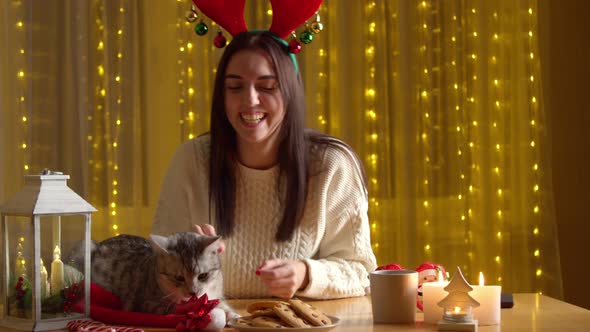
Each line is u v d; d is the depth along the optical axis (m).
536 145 3.45
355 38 3.41
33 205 1.34
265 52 1.73
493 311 1.40
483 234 3.46
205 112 3.34
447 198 3.46
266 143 1.82
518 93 3.47
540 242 3.45
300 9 1.80
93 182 3.27
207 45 3.34
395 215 3.45
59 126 3.22
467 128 3.47
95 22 3.26
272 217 1.87
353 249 1.88
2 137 3.17
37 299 1.35
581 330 1.35
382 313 1.44
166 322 1.38
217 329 1.34
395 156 3.45
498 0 3.47
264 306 1.38
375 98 3.41
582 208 3.51
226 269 1.87
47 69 3.21
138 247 1.73
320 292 1.74
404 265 3.42
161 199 1.95
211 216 1.89
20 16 3.20
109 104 3.26
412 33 3.42
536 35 3.46
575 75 3.49
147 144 3.30
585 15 3.48
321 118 3.40
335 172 1.88
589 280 3.52
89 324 1.36
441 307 1.40
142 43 3.30
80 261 1.41
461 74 3.46
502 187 3.47
